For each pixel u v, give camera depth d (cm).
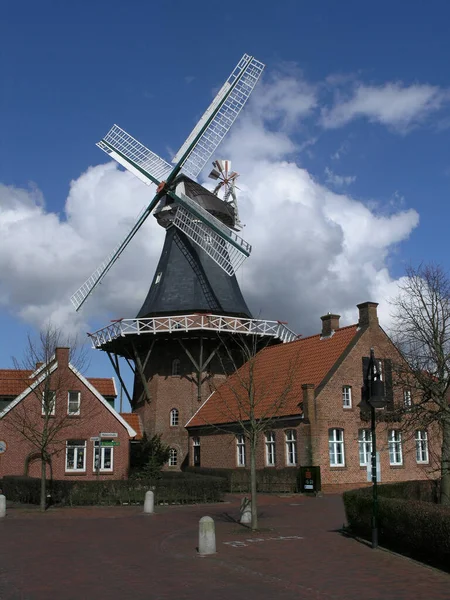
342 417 3769
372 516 1655
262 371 4491
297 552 1550
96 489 2856
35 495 2955
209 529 1552
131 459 4409
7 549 1639
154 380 4969
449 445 2280
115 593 1150
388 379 1950
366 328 4019
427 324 2525
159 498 2909
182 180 5084
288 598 1096
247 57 5294
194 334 4709
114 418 3953
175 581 1247
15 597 1123
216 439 4397
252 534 1872
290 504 2897
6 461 3650
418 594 1112
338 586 1179
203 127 5100
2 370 4425
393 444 3956
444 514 1341
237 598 1101
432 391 2355
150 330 4706
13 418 3672
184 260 5103
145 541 1775
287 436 3819
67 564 1428
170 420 4859
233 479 3691
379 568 1341
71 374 3878
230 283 5128
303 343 4450
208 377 4866
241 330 4688
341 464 3706
